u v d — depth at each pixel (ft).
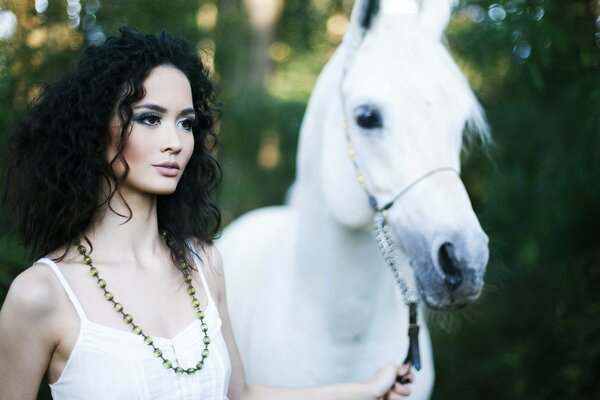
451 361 10.64
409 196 4.87
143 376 3.59
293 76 15.55
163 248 4.23
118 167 3.85
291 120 12.46
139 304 3.80
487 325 10.63
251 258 7.25
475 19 9.62
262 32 13.12
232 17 12.21
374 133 5.06
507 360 9.70
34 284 3.67
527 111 9.54
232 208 12.28
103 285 3.76
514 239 9.55
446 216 4.70
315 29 14.84
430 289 4.74
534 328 10.32
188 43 4.23
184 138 3.92
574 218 9.37
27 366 3.65
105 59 3.82
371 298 5.71
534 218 9.27
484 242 4.69
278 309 6.13
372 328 5.82
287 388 4.55
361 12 5.44
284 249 6.51
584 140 8.57
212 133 4.52
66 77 3.99
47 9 7.59
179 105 3.86
